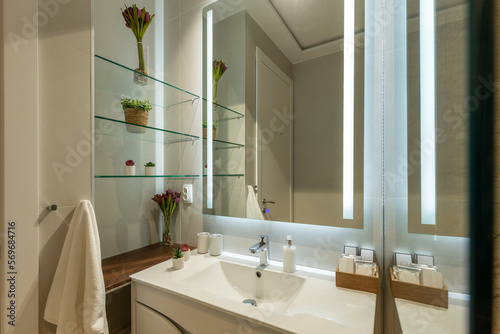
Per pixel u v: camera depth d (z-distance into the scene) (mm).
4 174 641
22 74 672
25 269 681
